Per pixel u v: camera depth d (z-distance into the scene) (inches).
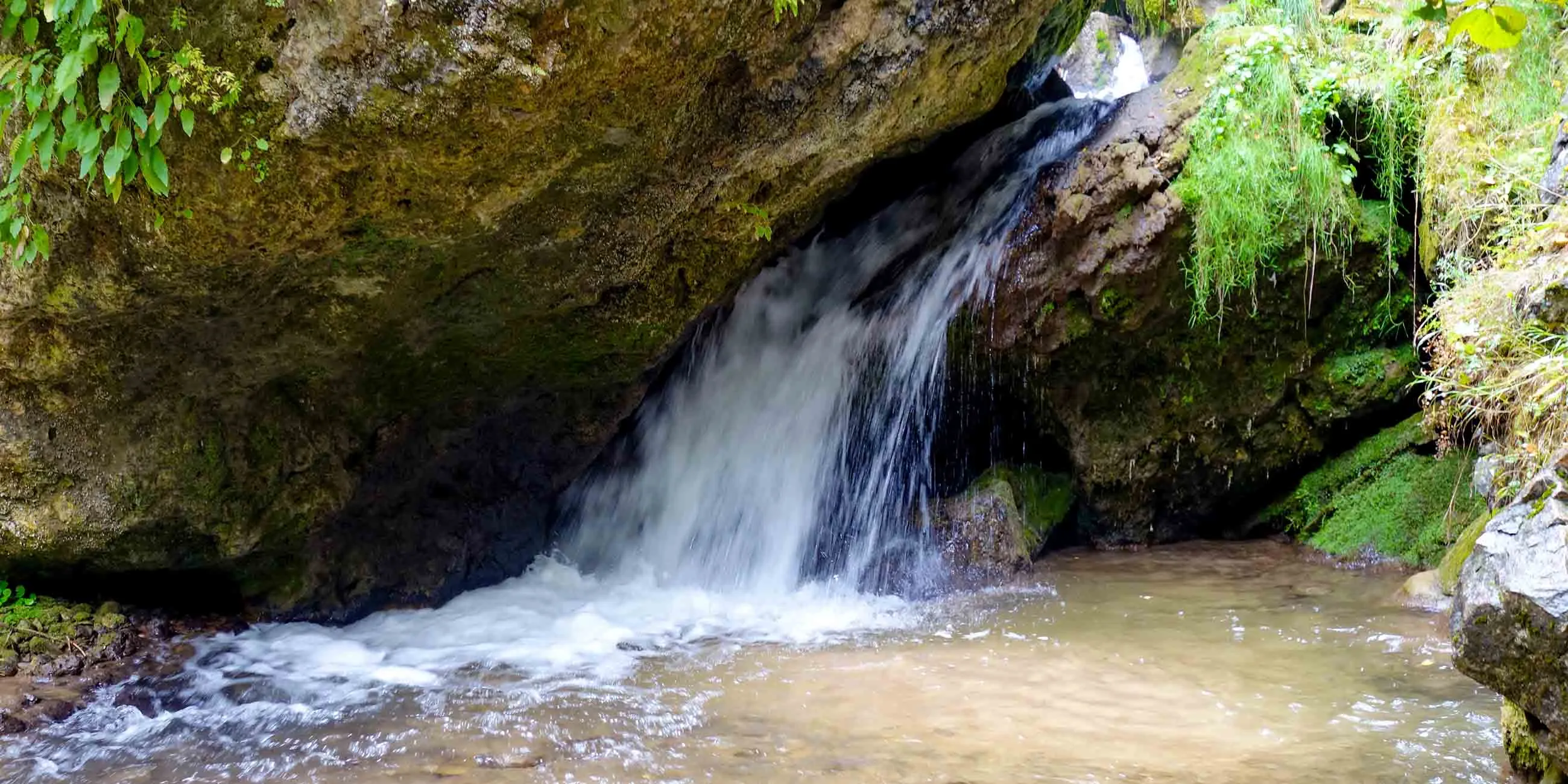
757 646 225.0
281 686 201.2
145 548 214.4
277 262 175.9
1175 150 257.0
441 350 224.4
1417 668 193.5
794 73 186.1
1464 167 233.1
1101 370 284.4
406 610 258.5
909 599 262.1
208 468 210.7
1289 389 286.4
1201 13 358.6
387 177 161.6
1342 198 258.8
